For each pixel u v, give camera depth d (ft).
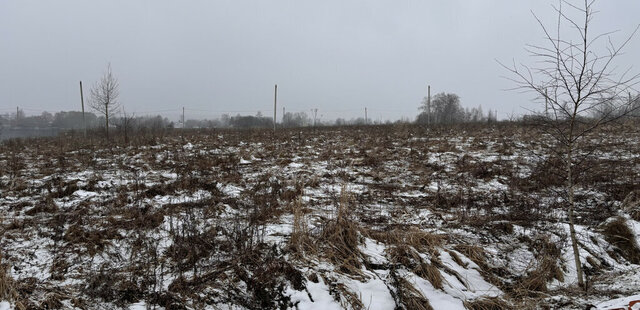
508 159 38.96
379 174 34.40
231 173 33.22
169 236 18.67
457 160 39.63
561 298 15.15
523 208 23.29
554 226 20.74
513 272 17.25
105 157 44.06
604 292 15.53
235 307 14.07
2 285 13.50
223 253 17.07
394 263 16.33
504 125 74.69
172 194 26.32
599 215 22.81
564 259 18.07
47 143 65.41
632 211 22.43
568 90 14.96
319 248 17.07
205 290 14.53
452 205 25.38
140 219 20.35
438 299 14.62
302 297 14.28
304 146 52.65
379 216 22.72
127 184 28.71
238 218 20.25
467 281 16.14
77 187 27.43
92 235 18.44
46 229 19.49
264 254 16.43
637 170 30.48
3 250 16.92
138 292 14.40
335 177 33.17
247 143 57.00
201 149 50.42
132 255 17.01
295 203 23.16
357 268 16.10
